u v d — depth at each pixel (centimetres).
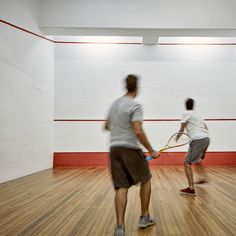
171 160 758
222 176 561
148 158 234
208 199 355
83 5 650
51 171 653
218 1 650
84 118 770
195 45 782
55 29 661
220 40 782
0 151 500
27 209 309
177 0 652
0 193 398
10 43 536
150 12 651
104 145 767
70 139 765
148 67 779
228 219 268
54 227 246
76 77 775
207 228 241
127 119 221
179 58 781
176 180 512
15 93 553
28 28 603
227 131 774
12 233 230
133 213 292
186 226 247
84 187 443
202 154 394
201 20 649
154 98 777
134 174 220
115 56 780
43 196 377
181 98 777
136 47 780
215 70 780
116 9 650
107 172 633
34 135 633
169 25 650
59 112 766
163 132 771
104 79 777
